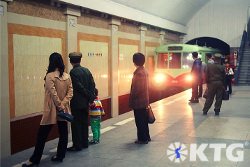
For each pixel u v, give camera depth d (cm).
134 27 1484
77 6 948
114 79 1242
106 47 1190
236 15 2220
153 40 1756
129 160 593
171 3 1783
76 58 647
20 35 741
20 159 661
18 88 737
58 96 561
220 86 1006
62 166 566
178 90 1767
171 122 912
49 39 845
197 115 1017
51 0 833
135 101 682
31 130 777
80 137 657
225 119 946
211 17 2275
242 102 1294
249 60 2258
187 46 1725
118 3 1248
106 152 644
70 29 926
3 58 661
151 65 1736
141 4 1467
